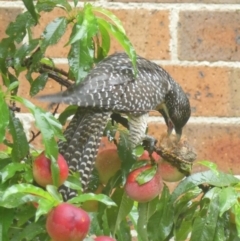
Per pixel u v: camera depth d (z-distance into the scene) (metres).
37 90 3.62
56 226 3.45
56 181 3.50
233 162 4.02
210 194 3.60
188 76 4.01
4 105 3.48
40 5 3.61
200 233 3.59
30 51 3.61
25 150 3.53
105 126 3.65
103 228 3.62
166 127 4.00
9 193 3.45
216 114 4.02
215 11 4.01
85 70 3.55
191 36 4.01
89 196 3.47
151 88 3.75
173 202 3.61
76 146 3.62
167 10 4.01
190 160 3.64
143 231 3.64
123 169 3.63
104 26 3.58
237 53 4.01
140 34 4.01
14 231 3.53
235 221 3.58
